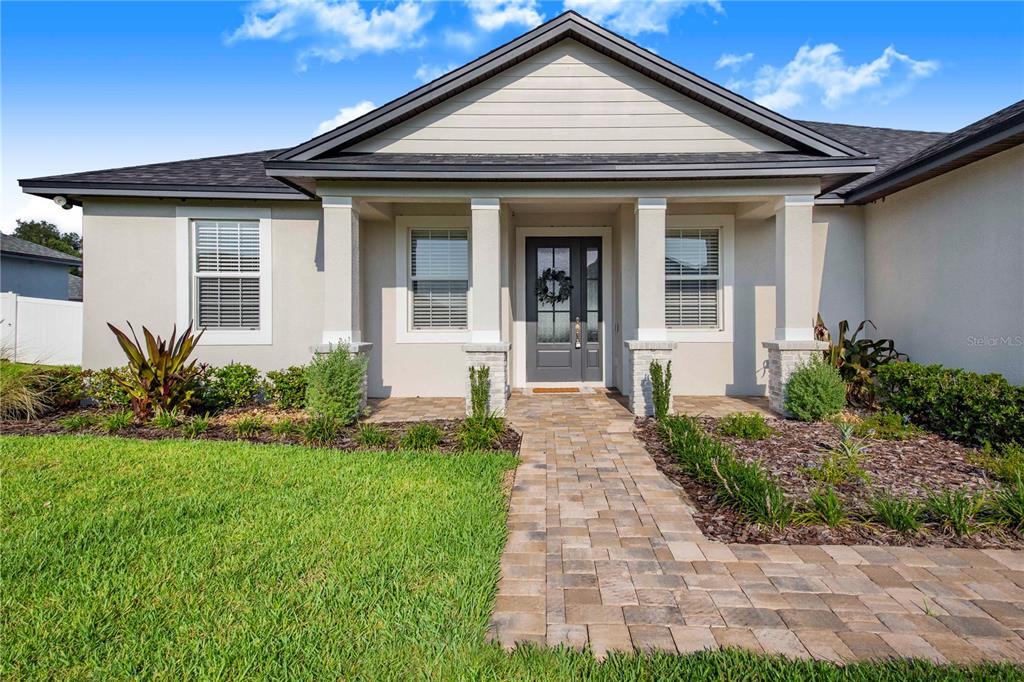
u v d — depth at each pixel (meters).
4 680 2.03
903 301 7.70
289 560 2.98
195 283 8.46
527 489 4.36
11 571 2.84
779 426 6.38
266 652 2.18
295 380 7.43
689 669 2.08
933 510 3.60
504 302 8.42
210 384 7.40
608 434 6.21
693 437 5.30
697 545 3.30
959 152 6.02
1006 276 5.92
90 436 5.88
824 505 3.60
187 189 7.98
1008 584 2.82
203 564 2.93
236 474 4.52
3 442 5.52
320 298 8.52
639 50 7.25
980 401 5.30
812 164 6.57
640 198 7.10
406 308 8.91
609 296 9.39
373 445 5.62
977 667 2.10
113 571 2.86
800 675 2.05
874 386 7.22
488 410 6.43
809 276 7.03
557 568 3.00
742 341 8.88
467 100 7.61
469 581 2.75
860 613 2.54
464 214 8.88
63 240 49.75
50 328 10.65
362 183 7.05
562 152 7.61
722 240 8.88
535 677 2.05
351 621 2.40
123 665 2.11
